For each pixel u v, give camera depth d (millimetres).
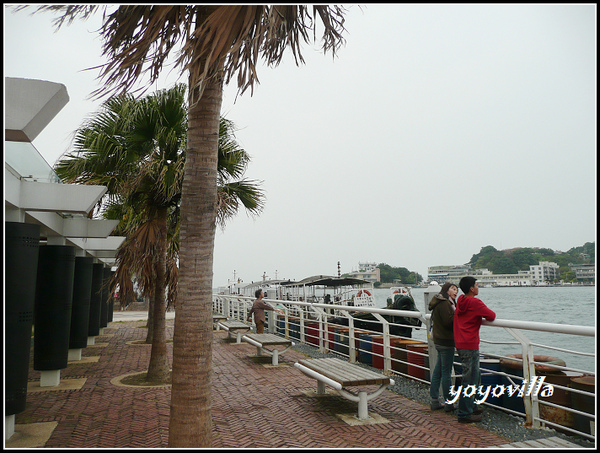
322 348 11156
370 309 8297
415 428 4969
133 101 7840
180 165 8430
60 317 7934
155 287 8914
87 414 5867
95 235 8445
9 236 5301
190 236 3836
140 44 3711
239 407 6043
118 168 8945
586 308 67562
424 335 26688
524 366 4930
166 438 4812
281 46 4684
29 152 5785
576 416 4680
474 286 5039
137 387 7641
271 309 12805
